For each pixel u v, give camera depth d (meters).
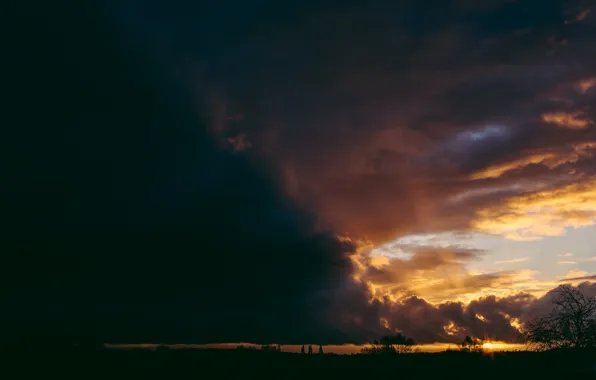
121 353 38.56
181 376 34.56
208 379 34.34
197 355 41.34
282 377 35.38
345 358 43.50
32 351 36.47
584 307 35.91
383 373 36.16
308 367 38.31
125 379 32.78
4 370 32.16
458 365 36.44
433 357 41.16
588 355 34.12
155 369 36.00
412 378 33.81
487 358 37.78
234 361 39.78
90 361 35.84
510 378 31.09
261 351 45.19
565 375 30.66
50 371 33.09
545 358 35.16
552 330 36.38
